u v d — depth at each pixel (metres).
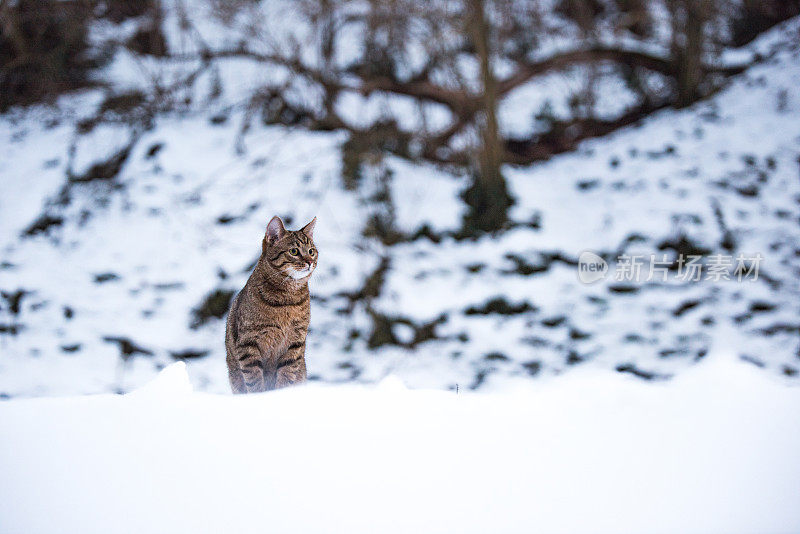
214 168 14.79
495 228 13.90
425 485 3.08
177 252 13.13
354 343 12.02
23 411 3.78
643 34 18.27
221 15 15.71
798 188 13.81
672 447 3.39
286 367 6.44
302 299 6.39
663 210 13.82
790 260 12.62
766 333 11.53
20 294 12.54
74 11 15.97
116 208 14.10
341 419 3.77
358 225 13.56
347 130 15.58
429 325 12.21
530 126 17.08
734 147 14.83
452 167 15.23
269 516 2.85
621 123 16.94
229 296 12.38
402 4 14.74
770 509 2.88
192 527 2.77
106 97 16.02
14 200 14.44
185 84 16.44
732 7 18.06
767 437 3.45
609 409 3.88
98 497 2.96
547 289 12.73
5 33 15.62
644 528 2.77
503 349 11.79
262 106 16.09
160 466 3.21
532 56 17.19
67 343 11.80
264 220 13.68
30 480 3.08
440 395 4.23
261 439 3.49
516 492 3.03
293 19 16.94
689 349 11.41
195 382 11.06
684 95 16.44
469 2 14.04
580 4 16.62
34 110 16.45
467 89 14.62
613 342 11.69
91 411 3.79
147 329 11.97
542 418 3.78
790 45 17.28
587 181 15.13
